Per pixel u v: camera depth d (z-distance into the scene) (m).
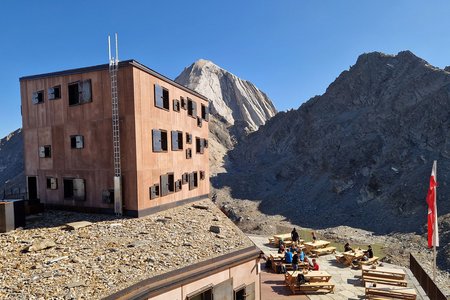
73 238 13.88
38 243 12.59
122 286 9.53
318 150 83.19
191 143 25.39
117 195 17.81
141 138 18.14
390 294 16.45
